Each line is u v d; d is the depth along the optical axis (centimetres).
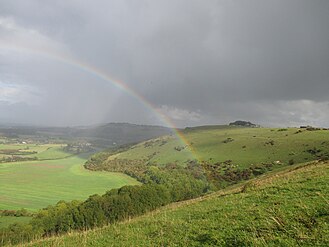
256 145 17350
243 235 1530
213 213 2192
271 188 2636
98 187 16012
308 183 2450
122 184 16212
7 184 17038
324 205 1706
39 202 12681
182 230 1886
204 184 11838
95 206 7306
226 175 12888
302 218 1580
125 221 2764
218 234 1633
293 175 3281
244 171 13062
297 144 15712
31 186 16575
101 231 2453
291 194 2198
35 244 2411
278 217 1648
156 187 8719
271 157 14600
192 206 2911
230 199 2702
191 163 16262
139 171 17988
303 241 1313
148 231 2067
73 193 14750
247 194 2723
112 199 7538
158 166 17288
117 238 2038
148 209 7731
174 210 2895
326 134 16912
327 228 1396
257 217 1778
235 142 19250
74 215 7144
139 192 8194
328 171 2939
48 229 7125
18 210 10662
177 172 14275
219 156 16625
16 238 6306
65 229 6856
